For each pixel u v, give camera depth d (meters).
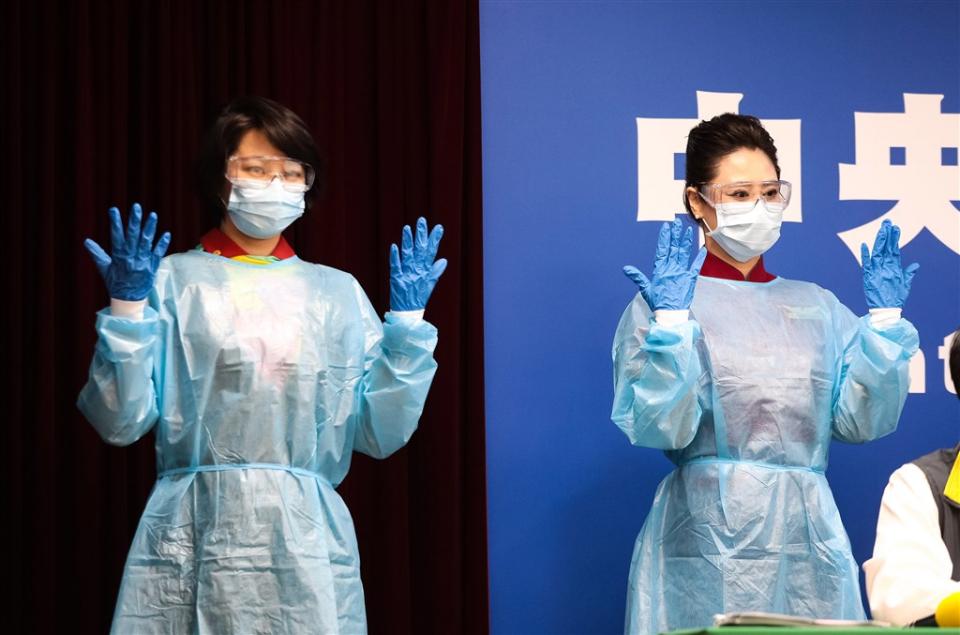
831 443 4.09
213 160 3.14
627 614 3.48
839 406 3.45
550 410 4.01
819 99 4.17
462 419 3.86
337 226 3.83
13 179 3.69
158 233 3.76
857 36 4.19
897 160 4.18
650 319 3.33
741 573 3.30
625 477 4.01
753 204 3.41
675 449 3.42
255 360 3.03
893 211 4.16
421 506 3.81
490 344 4.00
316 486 3.09
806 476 3.37
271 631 2.94
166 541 2.97
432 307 3.83
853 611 3.35
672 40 4.14
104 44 3.78
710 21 4.15
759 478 3.34
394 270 3.13
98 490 3.68
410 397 3.13
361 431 3.21
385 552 3.77
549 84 4.08
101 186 3.75
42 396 3.65
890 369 3.31
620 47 4.12
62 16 3.78
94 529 3.66
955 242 4.18
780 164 4.13
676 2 4.15
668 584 3.39
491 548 3.95
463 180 3.91
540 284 4.03
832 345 3.47
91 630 3.64
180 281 3.08
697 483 3.37
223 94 3.81
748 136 3.48
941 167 4.19
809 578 3.32
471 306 3.86
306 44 3.89
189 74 3.80
